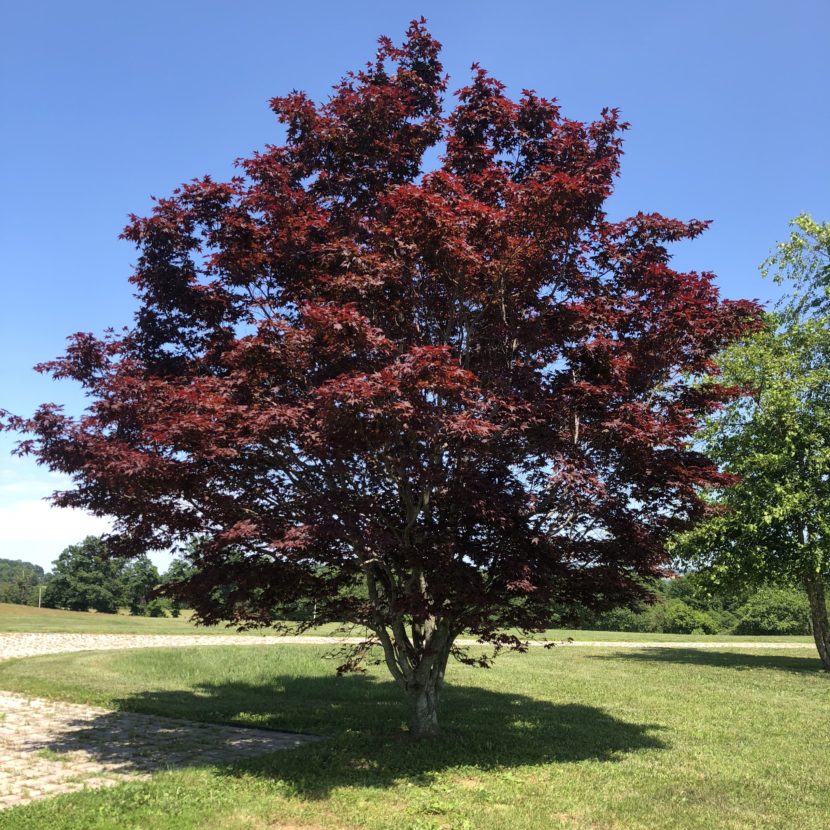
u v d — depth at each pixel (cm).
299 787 720
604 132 1005
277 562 912
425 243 831
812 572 2102
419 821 623
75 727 1077
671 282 940
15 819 588
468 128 1046
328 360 832
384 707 1286
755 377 2177
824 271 2294
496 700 1427
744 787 771
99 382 909
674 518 980
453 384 725
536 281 910
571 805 686
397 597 912
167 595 945
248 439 754
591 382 916
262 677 1725
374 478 935
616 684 1706
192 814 619
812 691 1612
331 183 1012
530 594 889
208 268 982
